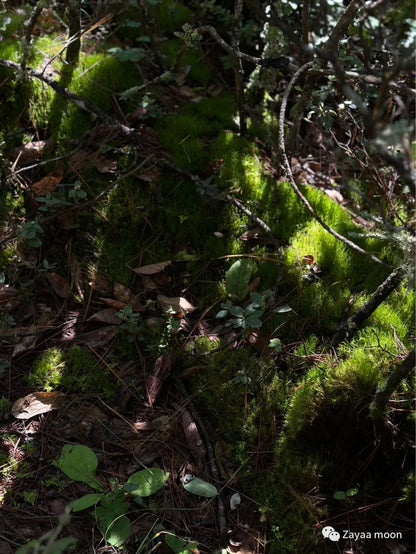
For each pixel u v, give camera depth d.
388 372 2.63
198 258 3.18
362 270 3.14
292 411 2.58
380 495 2.53
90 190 3.29
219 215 3.29
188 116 3.66
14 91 3.50
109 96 3.62
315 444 2.61
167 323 2.93
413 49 1.85
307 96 3.12
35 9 3.22
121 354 2.90
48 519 2.30
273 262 3.11
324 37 3.32
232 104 3.83
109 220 3.23
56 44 3.70
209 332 2.97
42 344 2.90
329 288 3.03
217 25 4.17
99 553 2.23
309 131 3.85
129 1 3.66
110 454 2.53
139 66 3.74
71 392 2.73
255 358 2.81
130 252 3.20
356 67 3.13
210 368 2.80
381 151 1.65
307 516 2.41
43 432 2.57
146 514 2.38
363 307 2.76
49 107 3.49
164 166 3.41
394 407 2.57
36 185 3.23
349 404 2.57
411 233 2.61
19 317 2.98
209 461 2.56
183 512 2.41
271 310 2.96
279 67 3.03
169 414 2.70
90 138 3.42
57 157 3.33
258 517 2.43
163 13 4.20
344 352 2.78
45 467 2.45
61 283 3.09
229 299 3.05
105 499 2.34
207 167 3.41
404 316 2.97
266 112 3.81
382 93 1.80
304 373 2.78
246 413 2.66
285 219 3.29
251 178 3.38
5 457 2.45
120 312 2.87
